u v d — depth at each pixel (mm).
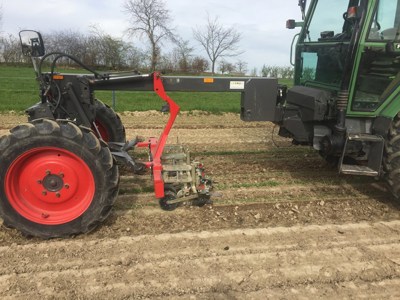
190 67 31719
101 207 3271
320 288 2791
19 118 8805
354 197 4430
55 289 2680
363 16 3742
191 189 3822
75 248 3170
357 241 3445
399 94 4074
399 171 3852
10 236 3316
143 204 4012
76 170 3246
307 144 4895
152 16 29797
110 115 4801
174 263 3014
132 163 3801
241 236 3451
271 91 4195
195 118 9648
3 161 3072
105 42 28375
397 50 3779
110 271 2889
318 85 4691
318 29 4785
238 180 4848
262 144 6809
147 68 30156
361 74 3961
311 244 3365
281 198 4320
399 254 3258
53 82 3764
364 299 2691
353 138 3934
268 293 2717
